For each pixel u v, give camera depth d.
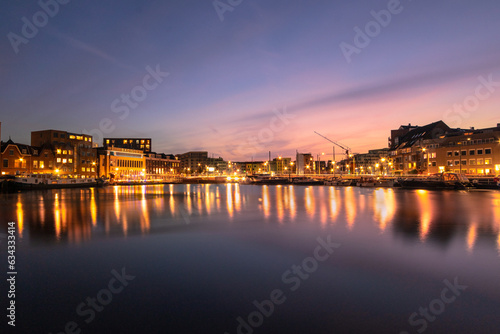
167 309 8.89
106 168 133.25
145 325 8.02
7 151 89.38
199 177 157.50
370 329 7.72
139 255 14.43
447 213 28.52
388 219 25.05
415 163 109.25
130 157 148.25
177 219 26.16
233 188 94.31
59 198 50.88
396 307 8.87
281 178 145.00
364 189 78.12
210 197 53.69
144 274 11.78
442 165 96.06
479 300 9.28
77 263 13.21
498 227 21.00
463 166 90.75
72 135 113.56
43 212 31.19
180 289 10.32
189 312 8.71
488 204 36.66
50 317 8.44
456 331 7.59
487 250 14.77
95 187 96.00
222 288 10.38
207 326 7.95
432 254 14.14
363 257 13.77
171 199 49.03
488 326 7.80
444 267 12.25
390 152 132.62
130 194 62.50
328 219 25.48
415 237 17.83
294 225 22.62
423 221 23.80
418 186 75.69
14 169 91.00
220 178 168.00
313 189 83.75
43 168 100.00
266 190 80.25
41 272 12.05
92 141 124.00
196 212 31.25
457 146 92.31
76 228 21.72
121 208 35.22
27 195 58.69
